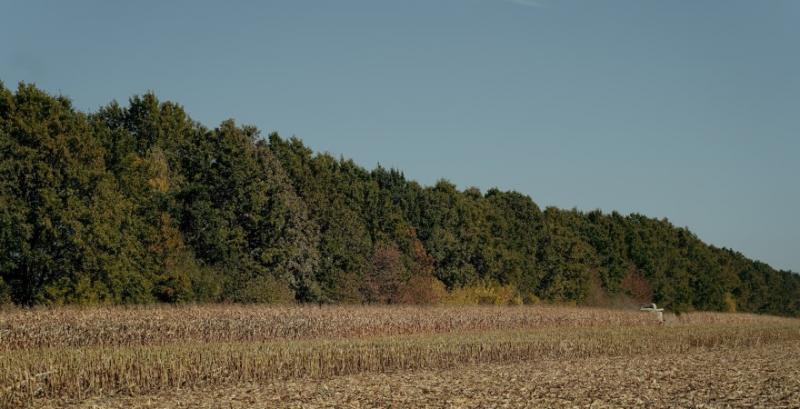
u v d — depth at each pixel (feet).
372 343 143.74
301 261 253.03
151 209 220.64
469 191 420.36
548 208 430.20
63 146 187.32
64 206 185.78
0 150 180.14
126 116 289.53
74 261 186.80
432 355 143.95
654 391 108.27
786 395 105.91
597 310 274.16
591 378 121.80
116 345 139.85
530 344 163.53
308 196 275.80
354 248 277.03
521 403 96.07
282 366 121.29
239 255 234.99
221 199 240.94
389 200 315.58
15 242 177.06
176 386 109.19
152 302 201.05
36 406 93.50
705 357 167.02
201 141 254.88
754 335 222.89
